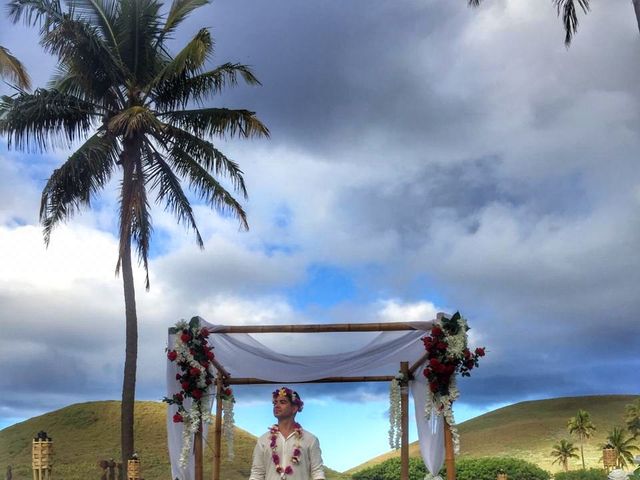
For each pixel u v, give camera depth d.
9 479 50.50
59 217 21.92
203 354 10.12
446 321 9.43
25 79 17.67
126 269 21.61
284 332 11.17
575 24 16.11
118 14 22.41
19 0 20.25
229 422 12.38
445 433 9.25
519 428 119.06
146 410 73.50
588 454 106.00
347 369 12.29
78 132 21.69
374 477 74.56
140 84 22.45
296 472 6.52
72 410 73.56
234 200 22.66
